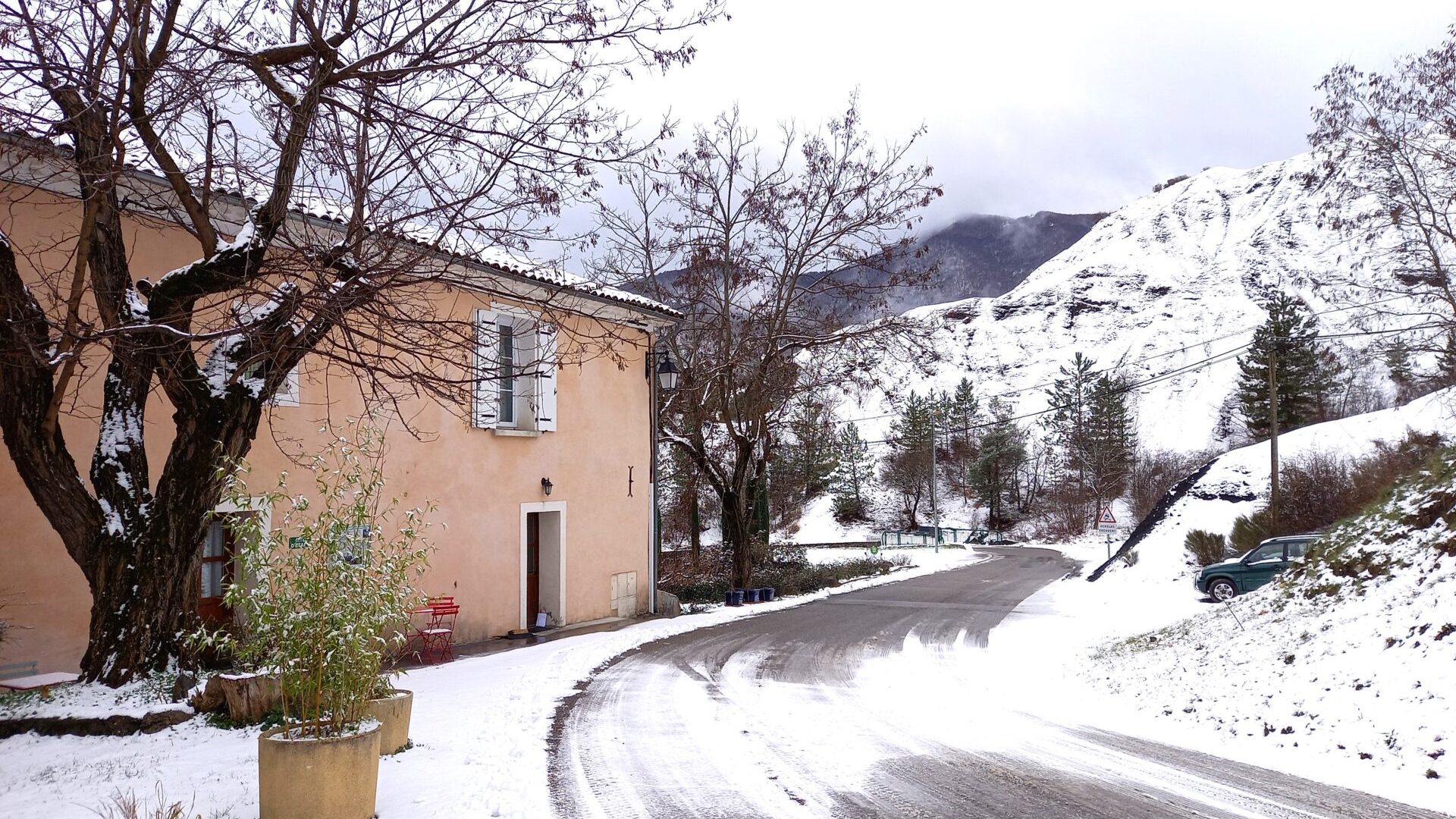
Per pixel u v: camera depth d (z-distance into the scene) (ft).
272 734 17.75
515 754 23.26
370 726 18.62
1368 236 67.82
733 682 36.99
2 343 23.88
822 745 25.49
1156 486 229.86
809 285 79.77
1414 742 22.48
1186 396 367.04
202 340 22.61
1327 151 66.59
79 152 25.50
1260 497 99.35
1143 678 36.65
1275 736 25.77
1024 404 394.11
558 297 52.95
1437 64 61.67
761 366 78.74
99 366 33.88
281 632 18.02
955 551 184.96
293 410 40.60
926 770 22.67
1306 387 207.31
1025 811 19.11
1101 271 642.63
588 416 60.64
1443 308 74.28
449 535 48.85
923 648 49.75
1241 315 517.14
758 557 96.02
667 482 132.57
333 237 28.37
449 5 26.30
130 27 25.14
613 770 22.13
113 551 27.40
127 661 26.84
